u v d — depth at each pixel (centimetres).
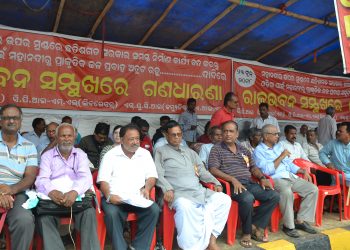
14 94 580
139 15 580
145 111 681
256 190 381
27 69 589
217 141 452
